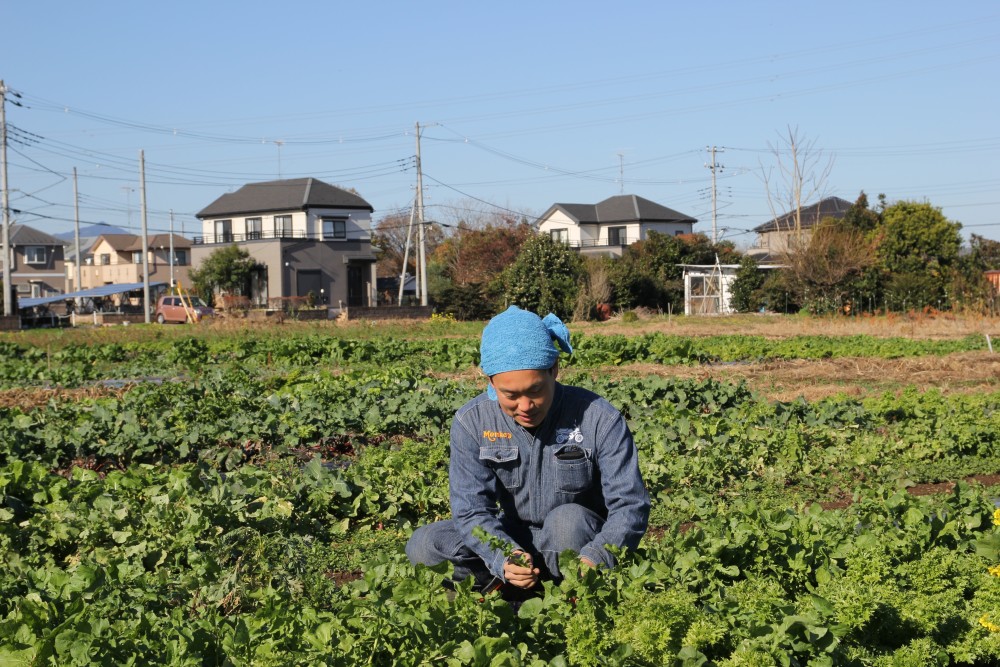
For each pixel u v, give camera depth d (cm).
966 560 533
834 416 1289
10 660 403
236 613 551
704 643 383
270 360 2655
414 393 1529
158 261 8719
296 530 789
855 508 669
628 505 431
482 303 5450
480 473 446
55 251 9350
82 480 848
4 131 4897
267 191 7531
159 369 2483
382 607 410
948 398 1477
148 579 575
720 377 2125
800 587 501
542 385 412
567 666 382
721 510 842
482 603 410
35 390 1978
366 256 7319
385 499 855
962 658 458
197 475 809
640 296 5719
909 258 4981
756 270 5684
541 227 8788
